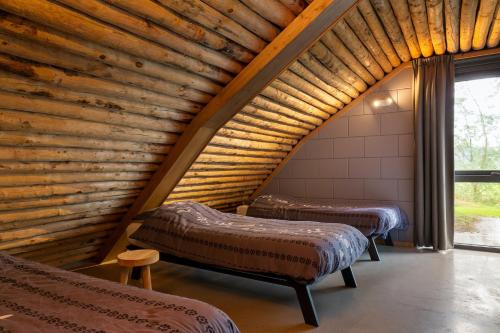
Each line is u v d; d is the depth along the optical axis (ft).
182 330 4.21
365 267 12.24
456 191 15.31
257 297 9.73
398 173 15.39
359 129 16.16
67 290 5.49
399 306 8.86
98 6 6.00
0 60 5.88
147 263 8.21
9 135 7.13
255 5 7.57
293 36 8.37
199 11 7.07
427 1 9.84
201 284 10.91
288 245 8.55
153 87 8.29
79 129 8.06
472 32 12.09
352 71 13.44
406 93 15.17
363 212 13.02
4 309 4.82
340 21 9.72
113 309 4.78
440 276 11.13
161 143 10.25
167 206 11.62
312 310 8.00
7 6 5.24
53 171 8.65
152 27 6.91
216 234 9.80
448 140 14.19
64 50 6.41
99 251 13.20
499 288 10.01
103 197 10.66
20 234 9.51
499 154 14.38
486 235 14.82
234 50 8.53
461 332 7.47
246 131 12.87
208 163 12.89
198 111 10.02
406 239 15.29
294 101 13.05
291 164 17.78
